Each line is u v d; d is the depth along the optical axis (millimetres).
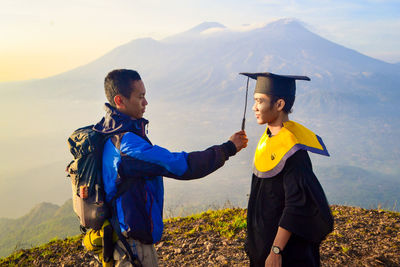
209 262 3594
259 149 2117
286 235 1822
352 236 4094
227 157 2115
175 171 1968
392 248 3680
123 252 2006
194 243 4137
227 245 4016
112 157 1969
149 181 2053
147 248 2035
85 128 2168
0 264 4008
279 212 1978
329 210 1804
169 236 4512
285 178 1882
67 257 3986
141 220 1956
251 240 2109
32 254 4211
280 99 1993
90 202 1984
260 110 2051
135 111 2113
